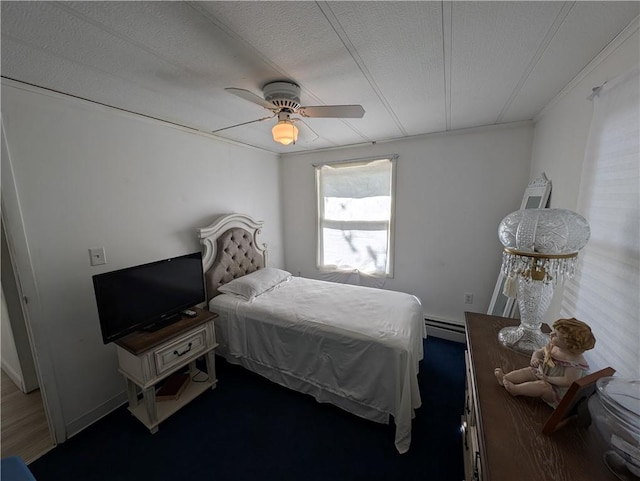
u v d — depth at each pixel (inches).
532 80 62.0
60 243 66.4
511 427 32.1
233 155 116.7
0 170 56.3
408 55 50.8
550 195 76.6
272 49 48.3
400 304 89.3
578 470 26.8
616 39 45.4
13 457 34.2
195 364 93.2
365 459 62.0
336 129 101.0
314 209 140.2
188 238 99.6
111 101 70.9
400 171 117.8
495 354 47.3
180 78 58.8
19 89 58.4
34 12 37.1
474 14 39.6
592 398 29.0
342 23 41.4
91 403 73.4
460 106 78.7
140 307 71.2
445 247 113.9
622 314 38.9
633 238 37.7
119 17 38.8
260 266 131.7
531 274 41.8
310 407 78.0
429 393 83.7
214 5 36.9
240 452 64.1
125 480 58.1
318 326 76.5
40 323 63.4
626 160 40.6
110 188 75.8
